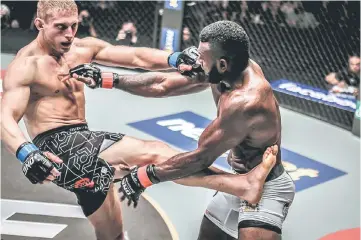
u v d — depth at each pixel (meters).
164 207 5.78
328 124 8.45
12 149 3.36
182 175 3.50
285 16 9.38
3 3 10.24
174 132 7.68
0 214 5.27
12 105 3.47
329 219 5.85
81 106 3.95
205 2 9.55
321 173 6.89
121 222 4.38
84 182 3.76
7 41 10.30
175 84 3.92
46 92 3.72
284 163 7.09
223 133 3.40
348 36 8.88
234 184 3.57
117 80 3.86
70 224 5.23
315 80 9.36
